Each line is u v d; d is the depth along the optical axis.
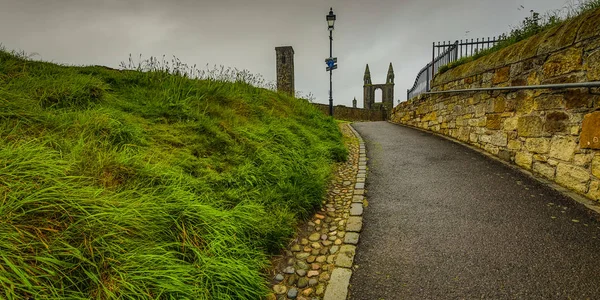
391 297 2.23
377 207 3.89
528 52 4.79
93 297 1.65
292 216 3.22
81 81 4.43
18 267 1.54
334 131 8.26
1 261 1.56
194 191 2.97
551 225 3.09
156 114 4.40
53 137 2.92
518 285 2.26
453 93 7.84
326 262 2.72
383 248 2.91
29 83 4.04
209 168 3.54
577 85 3.56
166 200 2.56
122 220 2.08
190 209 2.55
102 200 2.13
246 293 2.06
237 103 5.96
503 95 5.56
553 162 4.25
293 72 30.89
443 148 6.80
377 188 4.59
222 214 2.63
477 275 2.41
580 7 4.64
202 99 5.48
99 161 2.68
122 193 2.35
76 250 1.73
